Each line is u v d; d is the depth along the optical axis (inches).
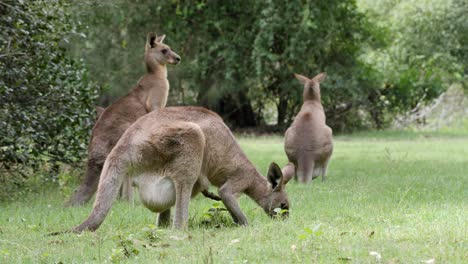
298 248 266.8
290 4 1157.7
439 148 893.2
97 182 433.7
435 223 323.9
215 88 1236.5
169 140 309.7
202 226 335.6
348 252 260.1
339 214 363.6
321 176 564.7
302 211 375.6
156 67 508.1
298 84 1210.6
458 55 1428.4
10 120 464.8
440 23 1400.1
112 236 299.7
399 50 1392.7
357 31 1272.1
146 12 1167.6
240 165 340.5
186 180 313.0
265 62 1200.8
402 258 249.9
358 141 1071.6
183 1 1224.2
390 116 1366.9
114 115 464.1
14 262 258.5
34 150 485.1
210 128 328.8
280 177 345.7
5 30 459.2
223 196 338.0
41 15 473.4
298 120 565.6
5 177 526.0
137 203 445.7
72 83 515.5
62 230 328.5
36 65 480.4
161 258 263.6
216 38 1254.3
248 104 1318.9
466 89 1401.3
